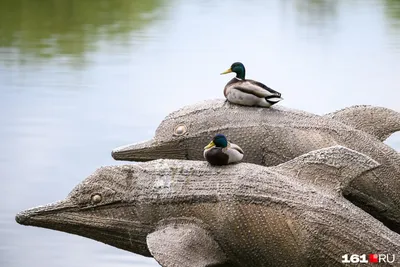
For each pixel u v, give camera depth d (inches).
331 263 432.8
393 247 434.3
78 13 1596.9
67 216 458.3
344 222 433.7
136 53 1256.8
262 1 1851.6
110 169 460.1
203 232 437.7
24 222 460.8
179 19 1562.5
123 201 452.4
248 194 436.5
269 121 508.7
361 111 524.7
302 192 438.0
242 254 439.5
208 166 448.8
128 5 1708.9
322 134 505.7
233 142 507.2
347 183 442.9
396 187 496.7
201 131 514.9
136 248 458.3
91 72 1127.6
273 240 434.3
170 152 520.7
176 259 422.3
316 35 1421.0
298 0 1862.7
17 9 1620.3
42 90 1033.5
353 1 1834.4
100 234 455.8
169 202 443.8
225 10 1699.1
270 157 503.5
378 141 511.8
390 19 1582.2
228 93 518.9
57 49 1280.8
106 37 1373.0
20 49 1279.5
